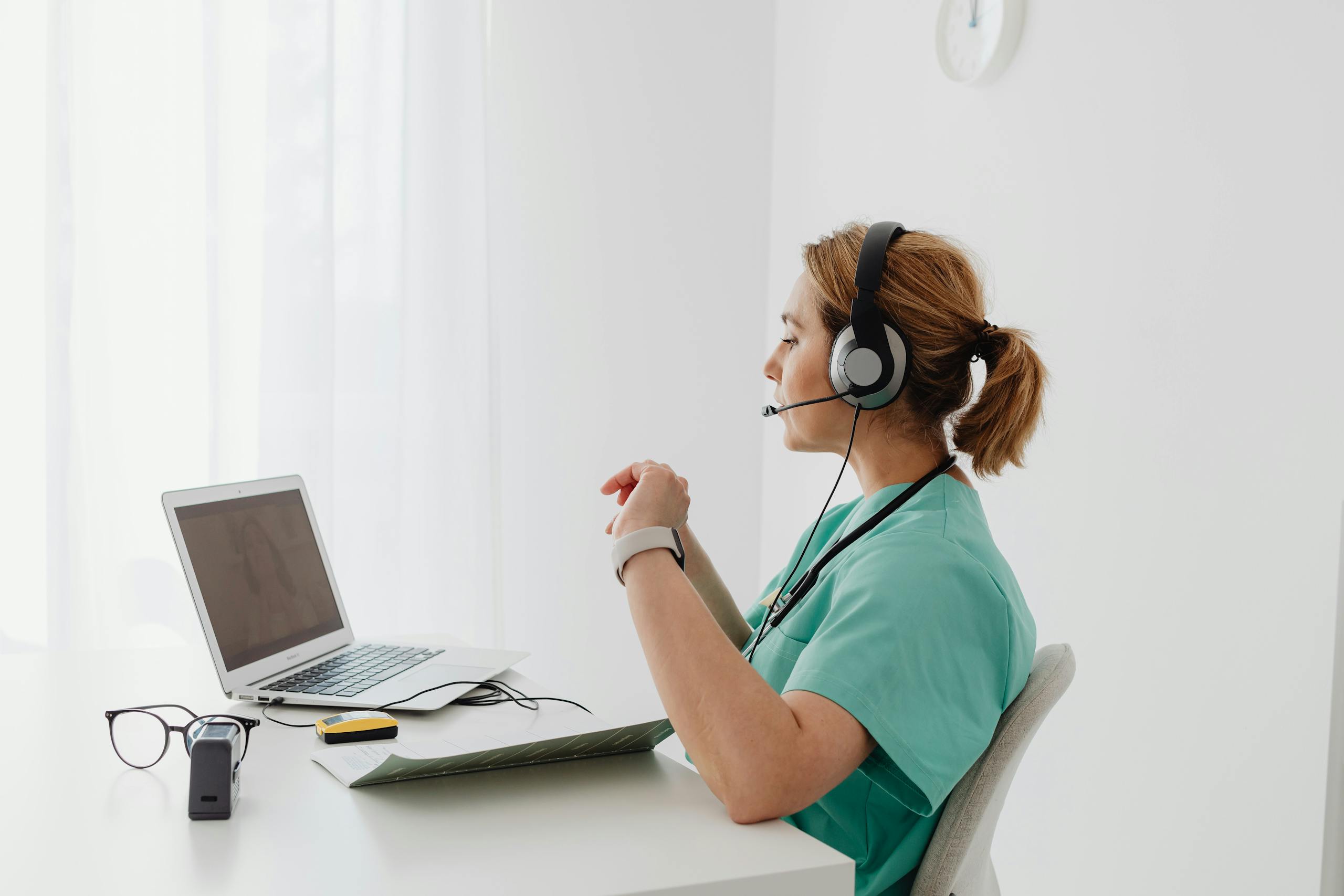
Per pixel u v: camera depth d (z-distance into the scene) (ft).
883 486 3.48
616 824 2.57
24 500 6.68
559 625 8.48
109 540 6.81
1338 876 4.28
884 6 7.33
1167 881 5.08
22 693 3.76
